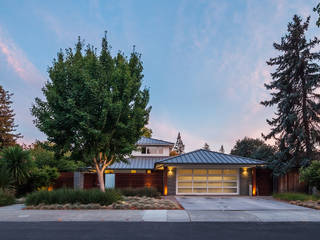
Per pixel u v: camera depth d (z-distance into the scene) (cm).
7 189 1317
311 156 1919
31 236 641
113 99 1241
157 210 1041
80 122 1105
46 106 1198
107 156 1285
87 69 1205
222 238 630
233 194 1886
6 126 3684
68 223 800
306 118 1966
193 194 1872
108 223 801
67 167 1981
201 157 1883
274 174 1828
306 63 2011
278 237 643
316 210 1077
